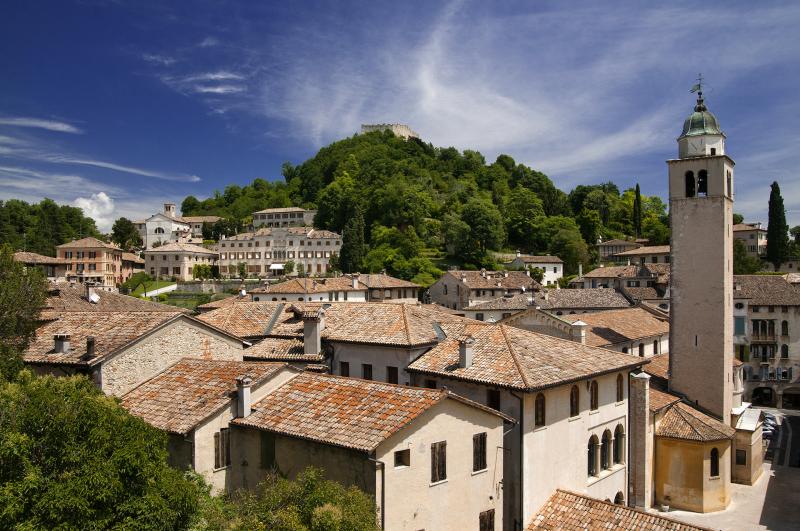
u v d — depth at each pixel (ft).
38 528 57.06
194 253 594.65
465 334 129.59
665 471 152.76
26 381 75.77
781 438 229.86
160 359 114.93
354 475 82.79
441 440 90.27
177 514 66.28
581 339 154.71
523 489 105.81
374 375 133.18
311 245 608.60
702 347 166.09
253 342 150.51
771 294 292.20
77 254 499.92
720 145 169.89
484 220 562.66
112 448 64.49
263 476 93.81
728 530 138.51
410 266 507.30
